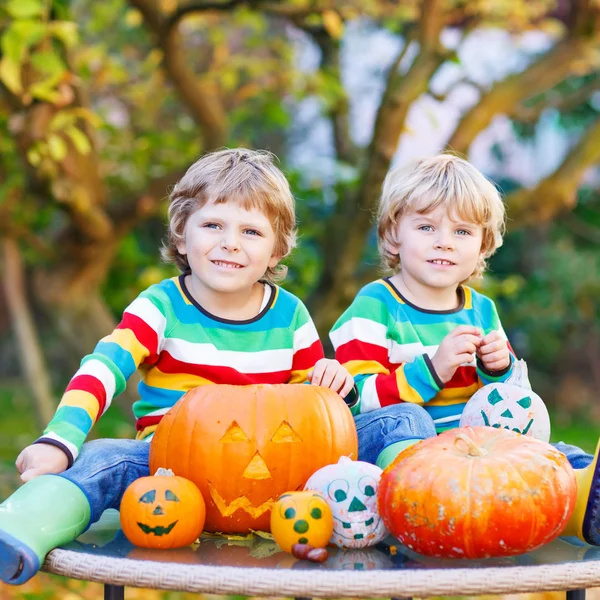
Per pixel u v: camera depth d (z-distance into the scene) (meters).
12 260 4.25
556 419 7.07
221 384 1.77
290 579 1.30
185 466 1.62
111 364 1.78
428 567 1.37
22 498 1.51
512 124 5.94
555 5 4.26
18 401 7.30
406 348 2.06
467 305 2.18
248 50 4.95
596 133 3.46
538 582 1.36
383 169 3.25
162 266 3.89
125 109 4.73
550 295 6.92
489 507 1.39
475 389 2.07
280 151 5.70
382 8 3.95
